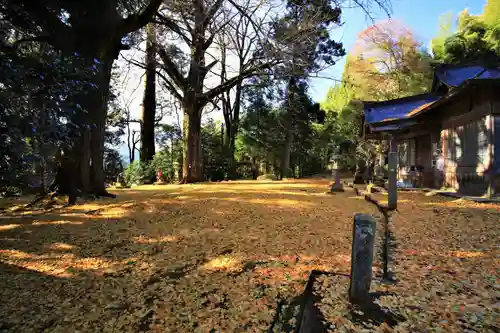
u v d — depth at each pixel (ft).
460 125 32.89
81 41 29.48
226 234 19.15
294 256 15.08
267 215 23.38
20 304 12.11
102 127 31.94
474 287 10.55
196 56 56.54
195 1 42.32
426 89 83.76
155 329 10.10
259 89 86.28
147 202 29.17
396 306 9.70
